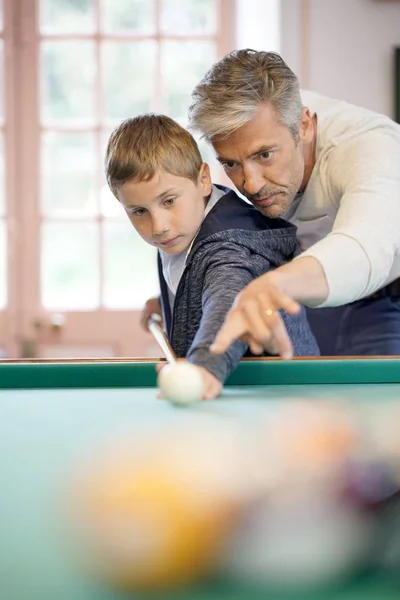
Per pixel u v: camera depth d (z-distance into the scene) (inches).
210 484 28.4
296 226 69.3
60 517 27.5
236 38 141.7
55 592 22.2
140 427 40.8
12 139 142.0
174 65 141.9
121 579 21.7
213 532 22.2
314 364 53.8
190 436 38.5
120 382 53.5
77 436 39.5
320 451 33.0
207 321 49.3
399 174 61.7
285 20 135.2
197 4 141.4
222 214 60.3
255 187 59.7
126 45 141.6
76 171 142.9
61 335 142.6
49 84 142.3
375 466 26.1
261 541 22.0
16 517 27.9
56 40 141.3
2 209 142.3
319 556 21.9
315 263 48.8
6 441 38.7
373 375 53.9
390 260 53.3
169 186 59.0
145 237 61.9
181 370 45.2
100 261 142.6
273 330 41.7
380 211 55.4
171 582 21.9
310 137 66.5
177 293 59.7
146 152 58.6
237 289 51.8
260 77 58.0
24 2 140.9
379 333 81.2
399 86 134.9
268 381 53.8
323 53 135.8
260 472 30.6
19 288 142.7
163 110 142.3
